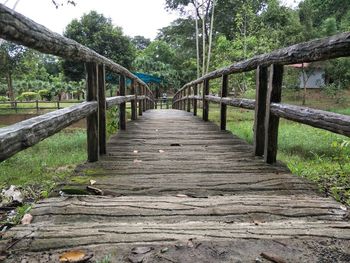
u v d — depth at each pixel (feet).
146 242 5.24
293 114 8.52
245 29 57.36
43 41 5.71
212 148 13.42
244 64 12.85
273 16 65.57
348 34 6.05
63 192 7.67
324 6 82.69
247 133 27.86
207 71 71.51
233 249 5.04
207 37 93.30
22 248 5.05
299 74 68.85
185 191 7.97
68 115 7.66
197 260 4.75
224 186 8.30
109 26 76.89
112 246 5.11
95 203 6.91
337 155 19.42
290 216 6.40
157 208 6.70
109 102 12.94
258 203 6.97
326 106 61.00
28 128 5.30
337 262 4.72
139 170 9.77
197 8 77.25
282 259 4.75
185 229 5.71
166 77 100.32
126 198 7.27
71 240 5.28
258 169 9.87
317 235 5.49
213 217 6.35
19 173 18.31
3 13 4.24
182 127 20.48
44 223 5.97
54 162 21.17
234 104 15.03
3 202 12.40
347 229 5.74
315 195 7.64
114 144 14.28
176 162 10.84
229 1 85.71
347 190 11.71
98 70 11.52
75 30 74.43
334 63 68.03
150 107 52.26
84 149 26.23
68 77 78.59
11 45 47.32
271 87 10.26
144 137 16.26
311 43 7.55
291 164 16.24
